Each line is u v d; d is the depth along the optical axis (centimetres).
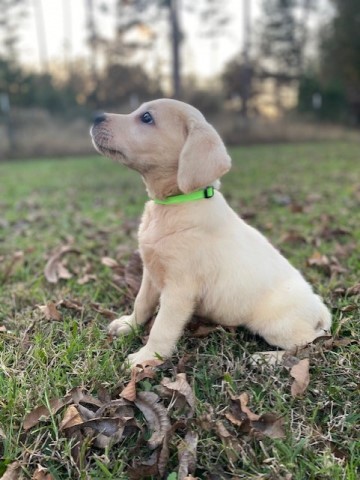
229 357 45
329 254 73
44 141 320
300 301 47
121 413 37
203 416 36
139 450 34
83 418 36
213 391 40
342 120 507
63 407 37
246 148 341
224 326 49
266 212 110
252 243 48
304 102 510
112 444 34
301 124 444
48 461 33
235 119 422
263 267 47
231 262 45
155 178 46
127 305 57
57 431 35
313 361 43
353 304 54
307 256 72
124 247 79
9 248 80
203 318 50
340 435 36
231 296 46
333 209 108
